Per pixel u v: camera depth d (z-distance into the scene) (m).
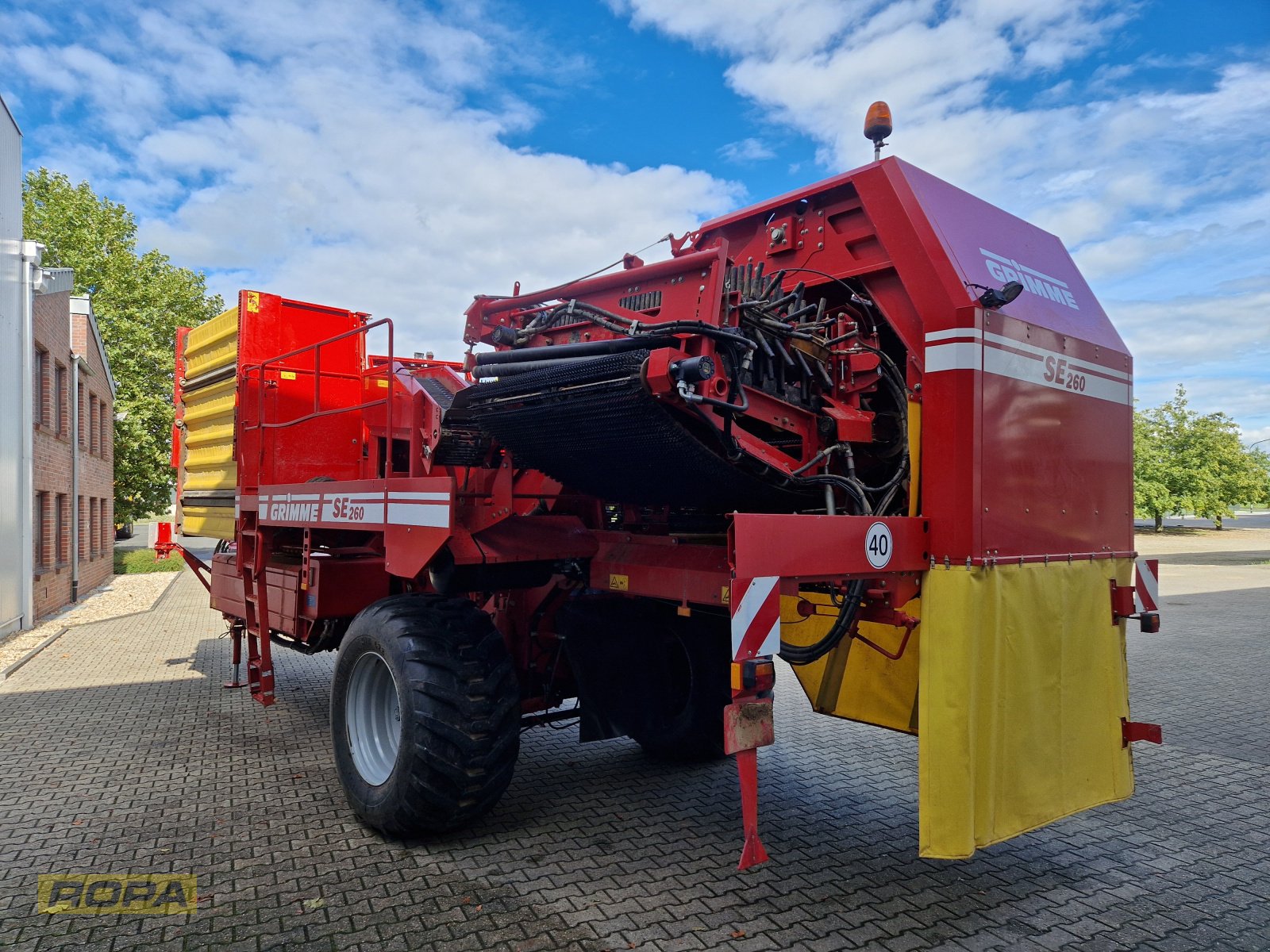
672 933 3.20
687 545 3.92
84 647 10.34
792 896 3.53
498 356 3.71
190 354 7.64
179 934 3.18
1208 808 4.75
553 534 4.37
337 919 3.29
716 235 4.64
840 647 4.81
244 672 8.53
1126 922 3.34
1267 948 3.15
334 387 6.41
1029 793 3.35
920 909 3.43
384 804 3.97
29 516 12.02
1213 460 43.94
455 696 3.84
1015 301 3.60
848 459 3.71
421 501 3.97
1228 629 12.15
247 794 4.79
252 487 6.11
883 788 5.05
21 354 12.01
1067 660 3.60
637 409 3.23
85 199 34.09
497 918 3.30
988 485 3.25
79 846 4.02
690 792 4.89
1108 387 3.99
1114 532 3.97
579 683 4.76
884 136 3.79
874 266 3.71
